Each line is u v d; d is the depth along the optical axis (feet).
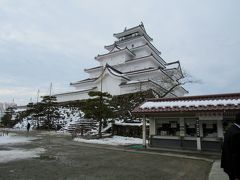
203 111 46.57
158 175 26.78
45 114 133.80
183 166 32.94
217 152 46.73
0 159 35.73
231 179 13.09
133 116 97.09
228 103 45.55
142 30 171.12
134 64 148.36
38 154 42.04
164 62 167.02
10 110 191.52
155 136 55.88
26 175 25.34
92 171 28.09
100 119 79.71
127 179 24.54
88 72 171.32
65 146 56.75
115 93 129.70
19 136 86.58
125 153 46.29
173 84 115.44
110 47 177.78
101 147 56.29
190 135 51.80
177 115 53.57
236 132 13.25
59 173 26.63
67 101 150.41
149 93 108.06
